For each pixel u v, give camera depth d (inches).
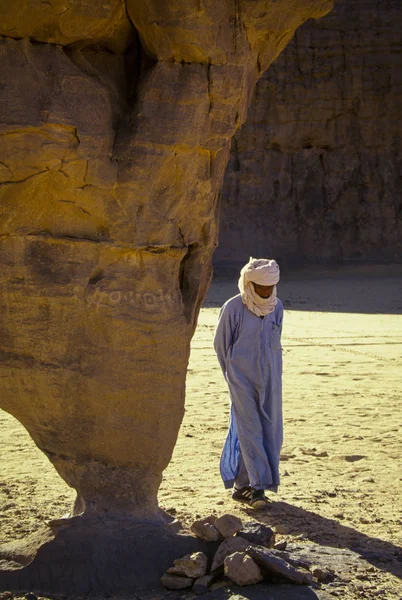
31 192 160.2
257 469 222.4
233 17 165.5
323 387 427.2
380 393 409.1
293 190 1617.9
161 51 162.2
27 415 177.9
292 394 405.7
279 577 165.8
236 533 180.1
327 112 1603.1
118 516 178.1
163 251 171.5
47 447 179.8
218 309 938.1
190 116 164.7
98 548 169.6
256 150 1608.0
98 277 169.6
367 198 1606.8
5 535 191.0
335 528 206.7
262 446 224.7
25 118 153.4
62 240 165.9
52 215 165.0
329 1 173.0
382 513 219.6
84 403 174.7
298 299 1107.9
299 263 1583.4
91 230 167.2
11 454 282.2
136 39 168.2
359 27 1589.6
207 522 181.5
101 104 160.4
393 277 1392.7
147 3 159.3
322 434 315.3
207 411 359.3
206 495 236.2
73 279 167.3
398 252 1584.6
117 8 161.2
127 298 170.7
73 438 177.0
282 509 222.7
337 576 171.6
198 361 519.8
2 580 165.8
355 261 1584.6
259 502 221.9
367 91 1592.0
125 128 163.8
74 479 180.2
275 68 1596.9
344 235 1606.8
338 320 831.1
